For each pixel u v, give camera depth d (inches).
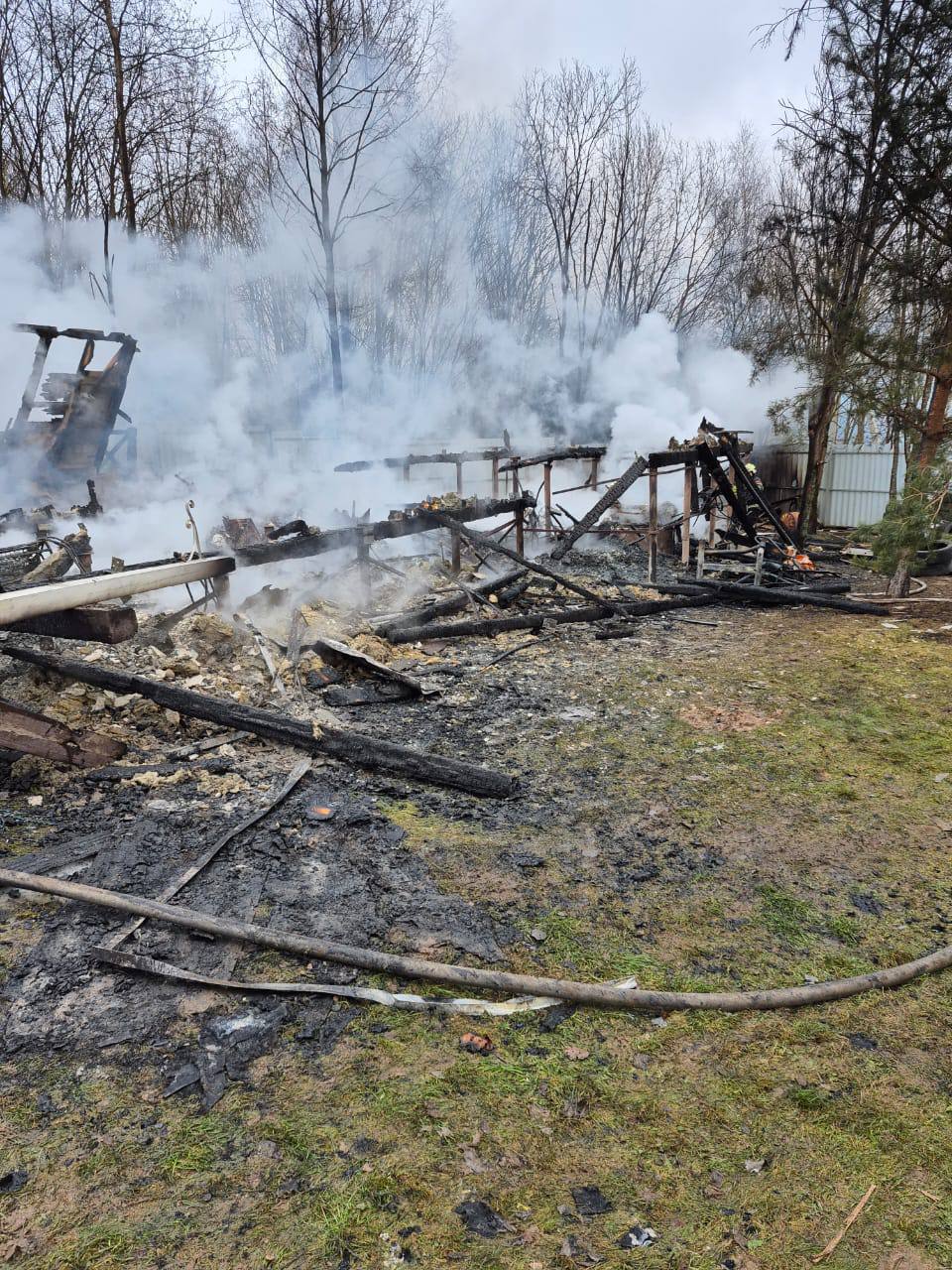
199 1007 101.1
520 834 148.7
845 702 226.4
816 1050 96.6
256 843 139.8
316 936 115.7
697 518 555.8
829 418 598.9
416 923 119.8
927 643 294.0
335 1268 69.7
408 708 219.6
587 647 293.6
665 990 106.7
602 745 194.7
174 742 180.2
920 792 167.9
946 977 110.0
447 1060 94.0
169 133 677.9
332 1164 80.0
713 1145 83.4
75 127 633.0
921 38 349.1
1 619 137.9
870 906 127.4
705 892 130.6
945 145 339.9
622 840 147.3
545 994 102.7
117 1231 72.5
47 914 118.5
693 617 352.2
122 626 158.2
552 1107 87.7
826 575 462.3
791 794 167.2
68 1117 84.6
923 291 350.9
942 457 358.9
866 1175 80.0
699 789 169.6
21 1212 74.1
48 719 160.4
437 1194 77.1
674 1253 71.8
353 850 139.9
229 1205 75.5
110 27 580.1
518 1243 72.4
